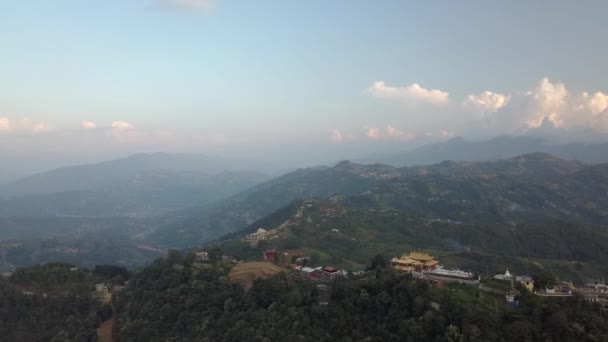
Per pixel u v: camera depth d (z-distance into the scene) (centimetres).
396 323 13000
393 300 13700
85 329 19762
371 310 13912
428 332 12294
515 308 12812
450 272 16875
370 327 13312
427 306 13062
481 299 13738
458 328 11950
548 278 14275
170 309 18288
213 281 19375
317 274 19862
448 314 12488
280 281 17300
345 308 14288
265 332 14662
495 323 11988
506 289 14250
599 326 11781
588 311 12769
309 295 15625
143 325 18212
